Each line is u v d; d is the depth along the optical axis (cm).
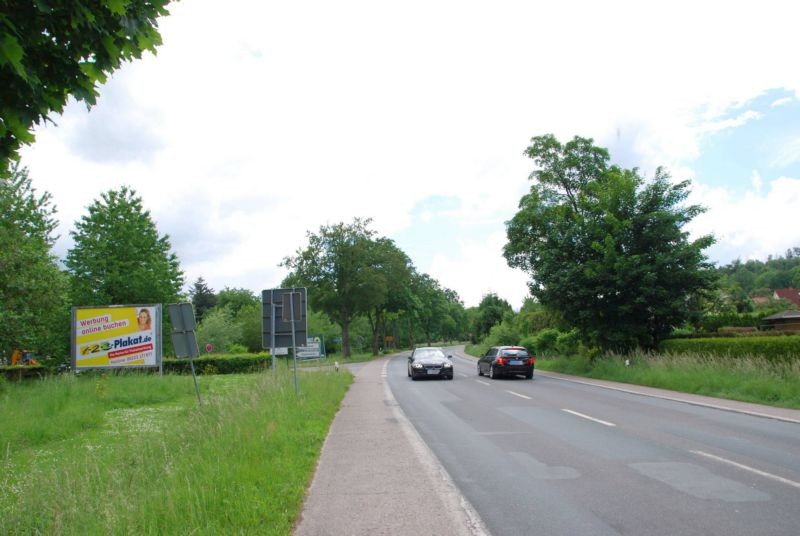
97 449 955
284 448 806
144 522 473
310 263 6028
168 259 4675
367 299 6069
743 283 11994
